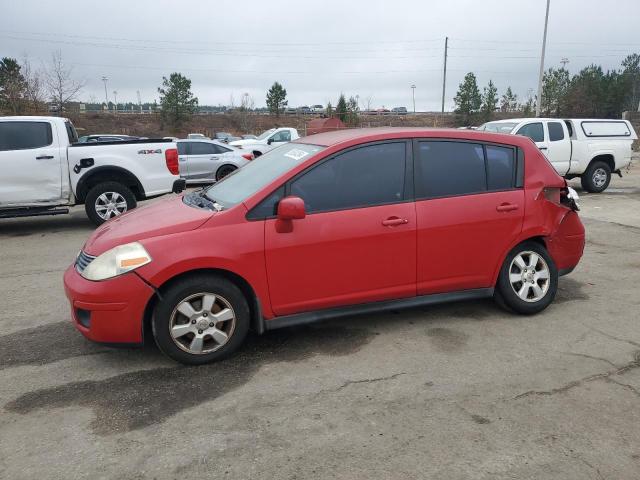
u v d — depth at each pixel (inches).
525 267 184.7
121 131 2155.5
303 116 2787.9
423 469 105.8
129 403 132.1
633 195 525.3
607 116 2215.8
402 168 167.6
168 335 146.9
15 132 337.7
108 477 104.8
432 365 150.8
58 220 408.5
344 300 162.7
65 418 125.9
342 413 126.3
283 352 160.1
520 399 132.0
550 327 177.6
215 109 2970.0
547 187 185.3
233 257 148.1
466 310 194.1
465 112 2012.8
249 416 125.3
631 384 139.1
